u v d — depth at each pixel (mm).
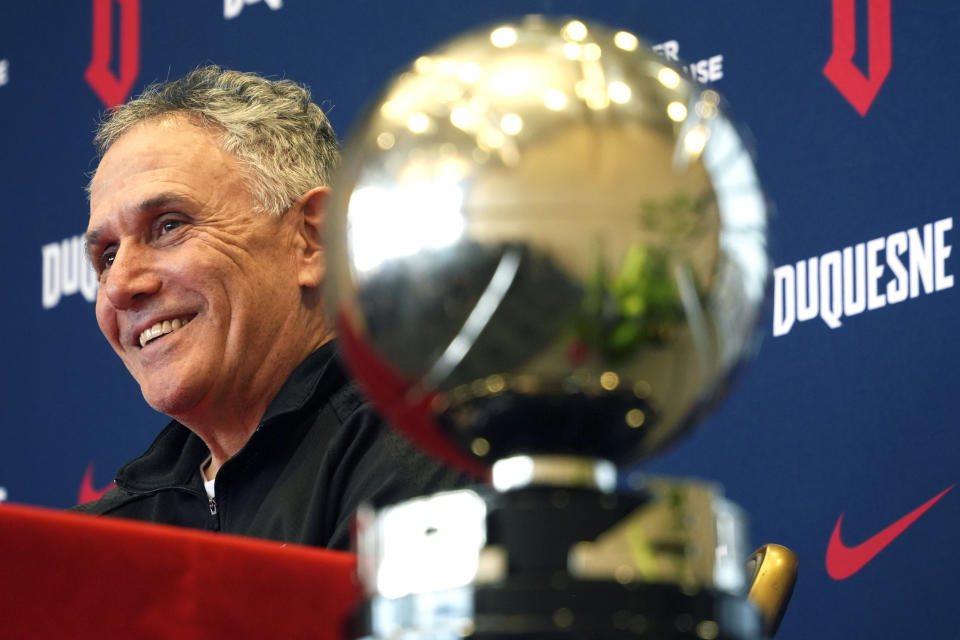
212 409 5516
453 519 1548
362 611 1572
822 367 6020
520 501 1554
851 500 5855
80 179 9320
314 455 5168
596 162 1547
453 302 1544
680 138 1597
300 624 2453
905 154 5922
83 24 9547
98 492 8742
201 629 2369
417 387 1623
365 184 1624
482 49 1675
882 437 5805
